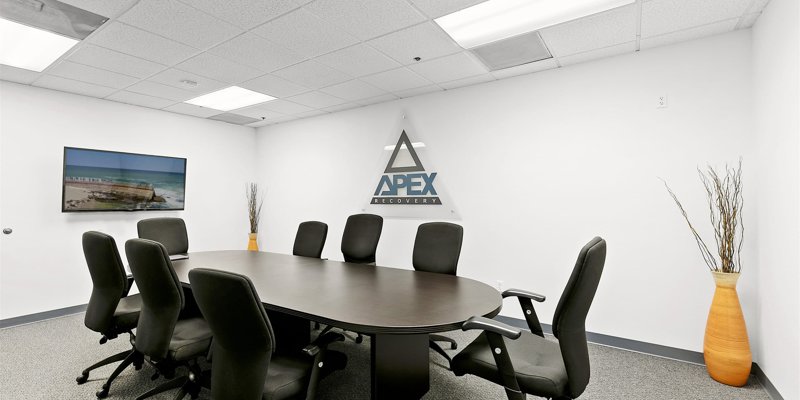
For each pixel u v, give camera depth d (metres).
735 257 2.67
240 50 3.02
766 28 2.37
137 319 2.42
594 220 3.27
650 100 3.02
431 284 2.39
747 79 2.67
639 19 2.54
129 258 2.02
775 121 2.24
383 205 4.68
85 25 2.58
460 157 4.06
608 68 3.20
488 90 3.87
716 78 2.77
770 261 2.32
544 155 3.53
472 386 2.45
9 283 3.73
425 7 2.37
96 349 3.04
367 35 2.76
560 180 3.44
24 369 2.67
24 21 2.52
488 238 3.86
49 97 4.00
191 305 2.62
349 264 3.18
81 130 4.23
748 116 2.66
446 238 2.92
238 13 2.43
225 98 4.45
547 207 3.51
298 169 5.61
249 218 6.04
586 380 1.54
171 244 3.71
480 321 1.55
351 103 4.71
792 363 2.03
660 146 2.98
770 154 2.32
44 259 3.95
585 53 3.12
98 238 2.21
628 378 2.55
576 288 1.40
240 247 5.94
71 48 2.97
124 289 2.36
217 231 5.63
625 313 3.11
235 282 1.38
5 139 3.72
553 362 1.67
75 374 2.60
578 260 1.41
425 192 4.31
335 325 1.67
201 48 2.98
